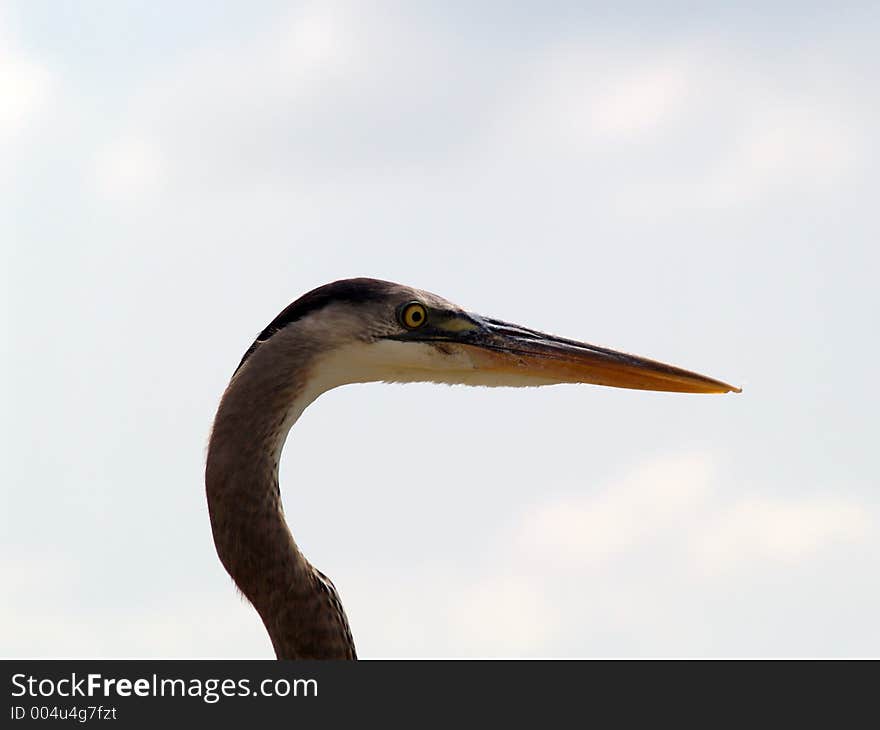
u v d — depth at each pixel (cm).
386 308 1159
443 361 1188
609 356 1251
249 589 1059
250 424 1070
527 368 1227
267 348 1098
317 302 1134
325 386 1133
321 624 1059
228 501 1053
